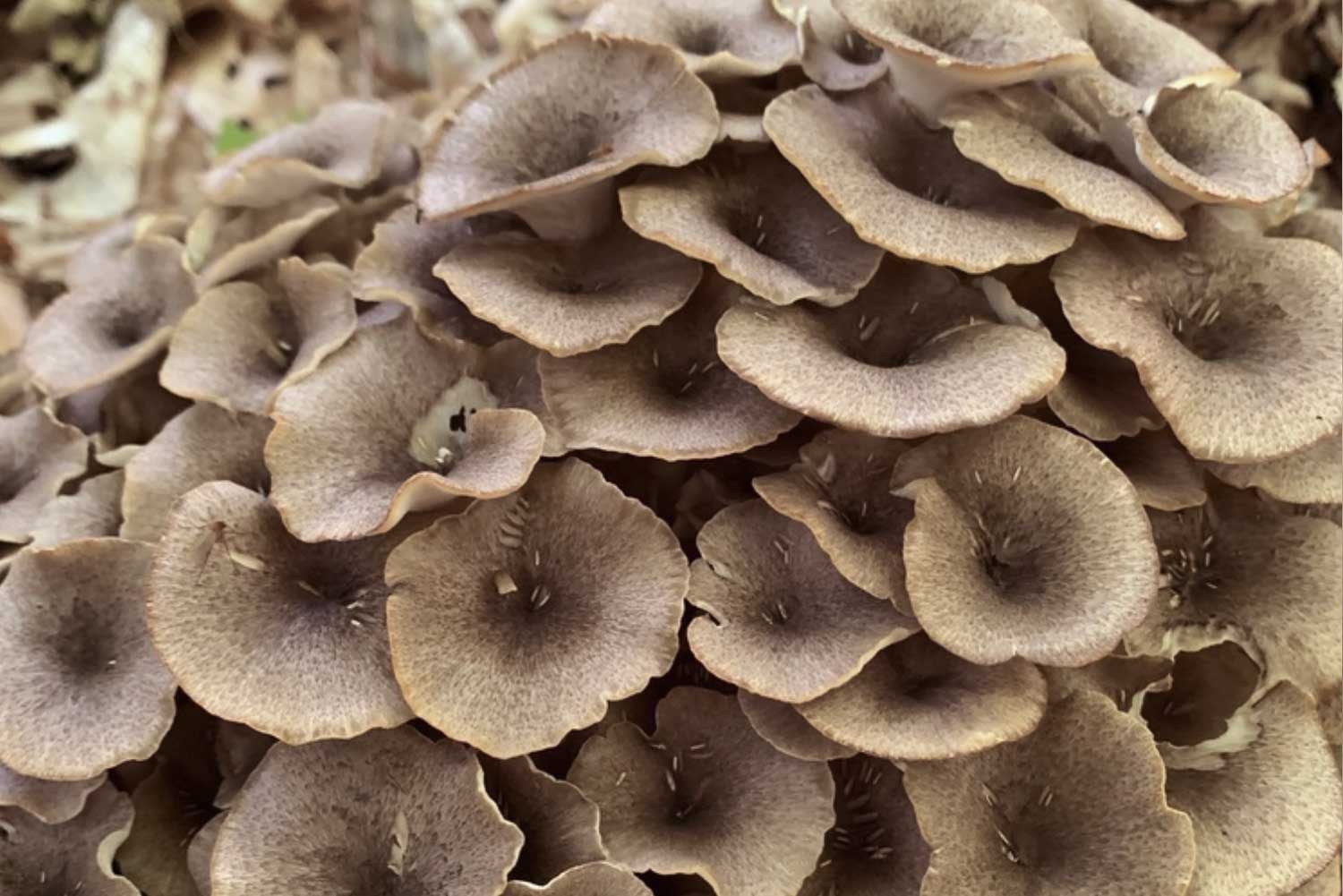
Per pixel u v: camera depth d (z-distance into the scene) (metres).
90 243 0.65
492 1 0.88
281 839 0.48
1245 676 0.53
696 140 0.51
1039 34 0.52
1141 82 0.55
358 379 0.52
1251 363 0.52
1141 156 0.51
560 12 0.85
